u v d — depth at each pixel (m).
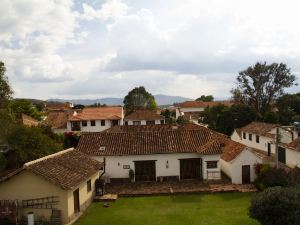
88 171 29.59
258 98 75.12
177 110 112.00
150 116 83.62
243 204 28.55
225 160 36.88
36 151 34.62
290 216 20.44
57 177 25.19
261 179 32.56
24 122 51.91
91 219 25.84
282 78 74.12
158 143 38.00
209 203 29.19
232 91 78.25
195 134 39.78
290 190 21.73
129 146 37.59
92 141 38.66
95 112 75.25
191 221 24.84
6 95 35.62
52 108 120.19
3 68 35.22
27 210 24.88
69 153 32.22
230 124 67.56
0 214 24.23
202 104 118.88
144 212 27.33
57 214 24.55
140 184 35.75
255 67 74.44
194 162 37.09
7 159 34.16
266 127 54.50
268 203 21.02
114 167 36.66
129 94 120.12
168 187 34.19
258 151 53.72
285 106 74.81
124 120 82.50
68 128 71.19
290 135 48.88
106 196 31.52
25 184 24.89
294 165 39.56
